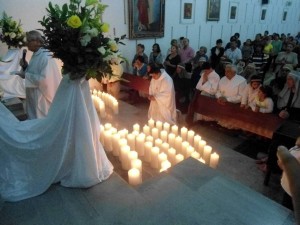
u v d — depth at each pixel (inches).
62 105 75.9
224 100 167.8
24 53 172.6
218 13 382.0
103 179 83.8
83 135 77.0
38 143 76.8
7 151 76.1
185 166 96.0
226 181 86.7
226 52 315.3
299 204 28.3
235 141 174.6
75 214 70.4
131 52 291.9
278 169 121.7
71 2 74.1
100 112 169.3
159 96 180.2
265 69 248.1
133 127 146.6
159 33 308.3
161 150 125.5
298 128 120.7
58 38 70.5
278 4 530.9
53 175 79.1
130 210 71.7
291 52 249.0
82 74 73.1
